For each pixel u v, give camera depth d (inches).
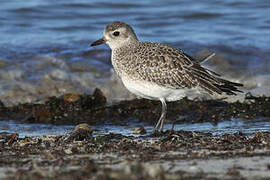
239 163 327.0
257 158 342.0
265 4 1084.5
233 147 385.1
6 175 308.3
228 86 492.1
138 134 499.5
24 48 810.8
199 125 542.6
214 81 483.8
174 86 481.4
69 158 356.5
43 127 556.4
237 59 824.3
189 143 405.4
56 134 509.7
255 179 285.0
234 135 454.0
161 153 367.2
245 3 1087.6
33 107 617.3
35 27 920.3
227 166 318.7
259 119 561.9
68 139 446.9
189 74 478.6
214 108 602.2
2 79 729.6
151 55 482.3
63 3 1027.9
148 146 396.2
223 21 990.4
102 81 749.9
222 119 567.5
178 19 999.0
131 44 508.1
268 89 730.8
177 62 478.9
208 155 354.9
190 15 1019.3
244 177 289.7
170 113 593.3
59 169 318.7
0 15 959.0
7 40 841.5
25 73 747.4
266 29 941.8
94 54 811.4
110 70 775.1
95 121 583.8
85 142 430.6
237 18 1006.4
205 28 949.2
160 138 449.7
